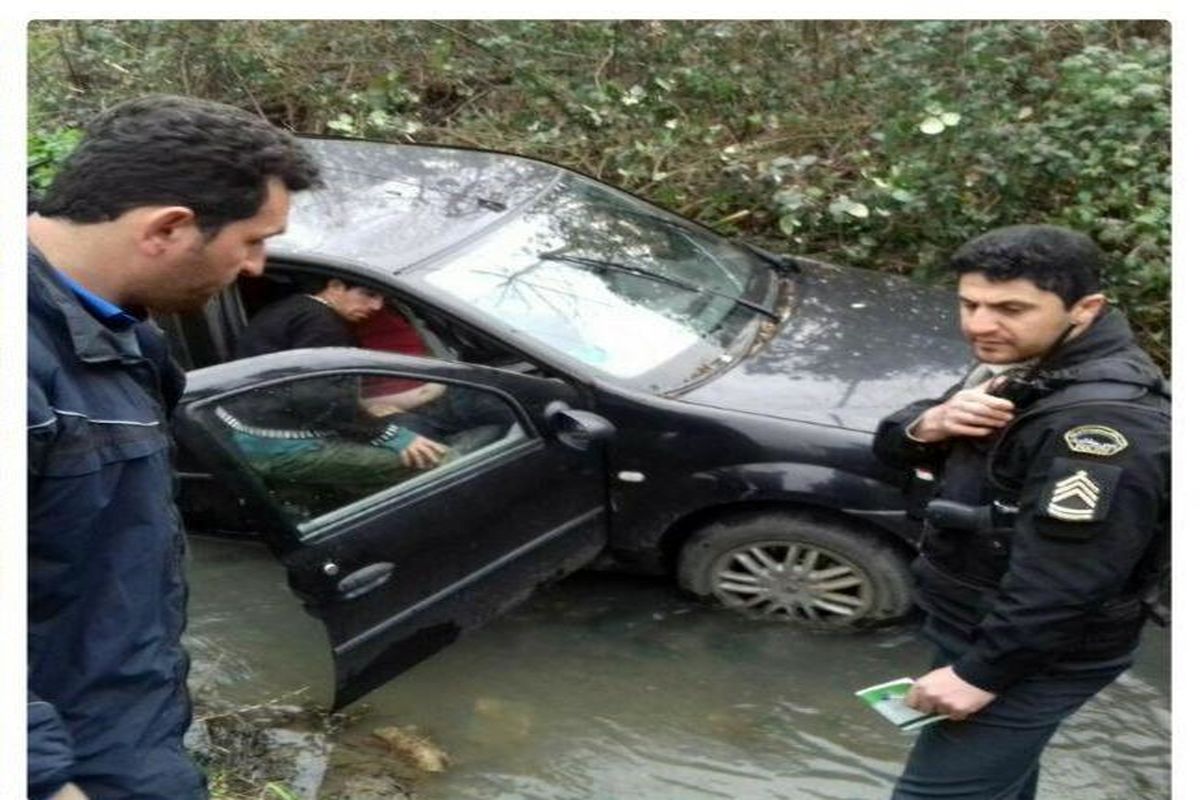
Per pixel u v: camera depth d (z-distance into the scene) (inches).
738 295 165.3
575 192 172.9
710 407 140.9
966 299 81.4
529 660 143.8
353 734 131.3
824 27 250.1
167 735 69.7
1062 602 77.2
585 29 254.8
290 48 264.2
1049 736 87.6
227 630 148.3
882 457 96.3
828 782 124.9
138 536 65.2
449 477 127.4
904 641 143.5
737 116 249.8
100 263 63.4
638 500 144.1
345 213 155.1
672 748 129.9
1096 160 202.5
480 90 266.4
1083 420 77.0
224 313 148.5
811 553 143.8
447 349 143.9
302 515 115.2
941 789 90.4
